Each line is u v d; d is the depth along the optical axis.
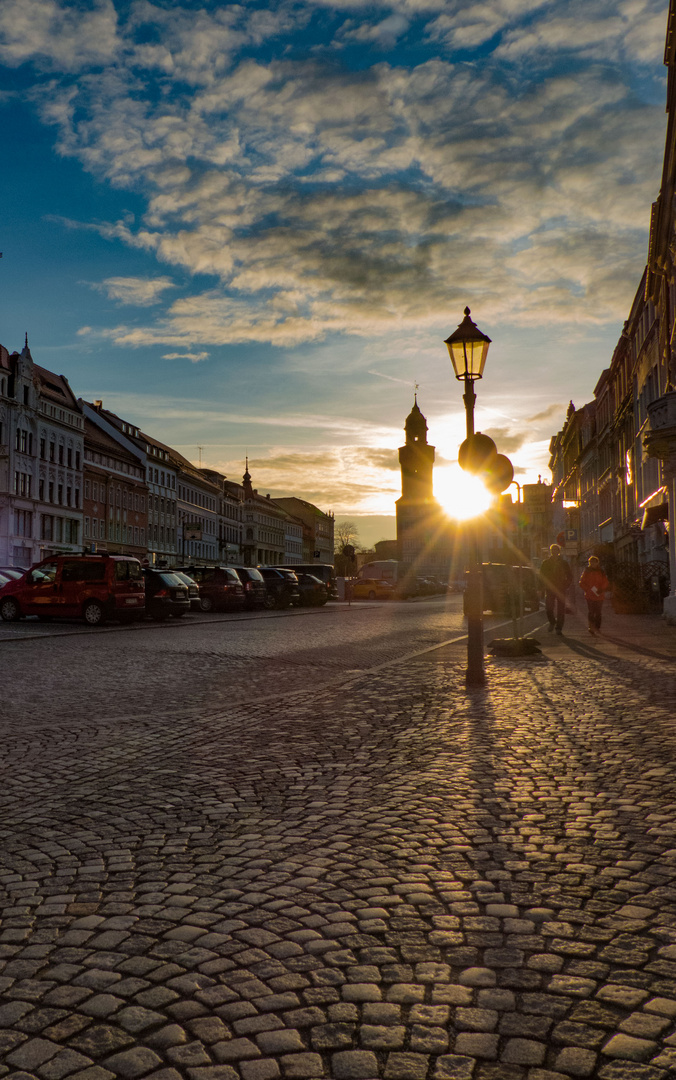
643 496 41.16
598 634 19.16
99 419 80.38
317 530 162.00
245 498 118.81
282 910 3.57
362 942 3.24
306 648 16.91
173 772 6.26
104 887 3.89
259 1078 2.39
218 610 34.91
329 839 4.56
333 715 8.73
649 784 5.60
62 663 13.93
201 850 4.41
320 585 42.31
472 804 5.22
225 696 10.22
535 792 5.48
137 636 20.38
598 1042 2.52
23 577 25.47
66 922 3.49
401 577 58.03
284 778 6.02
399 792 5.56
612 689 10.14
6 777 6.14
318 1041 2.56
